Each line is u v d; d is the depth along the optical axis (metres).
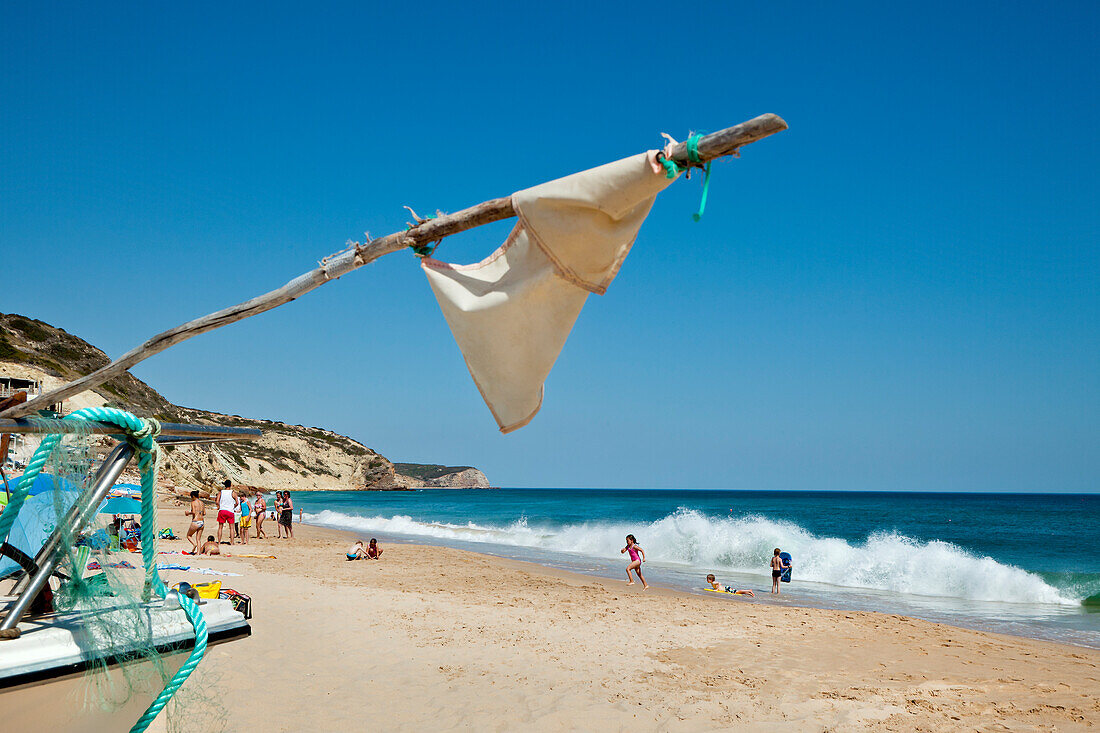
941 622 13.75
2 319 67.81
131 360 2.89
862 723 6.40
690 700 6.88
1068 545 39.12
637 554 17.06
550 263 2.32
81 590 2.86
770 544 22.81
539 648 8.66
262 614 9.69
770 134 2.00
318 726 5.90
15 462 3.02
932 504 104.81
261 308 2.75
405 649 8.37
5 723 2.56
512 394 2.48
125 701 2.92
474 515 63.38
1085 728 6.40
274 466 122.69
